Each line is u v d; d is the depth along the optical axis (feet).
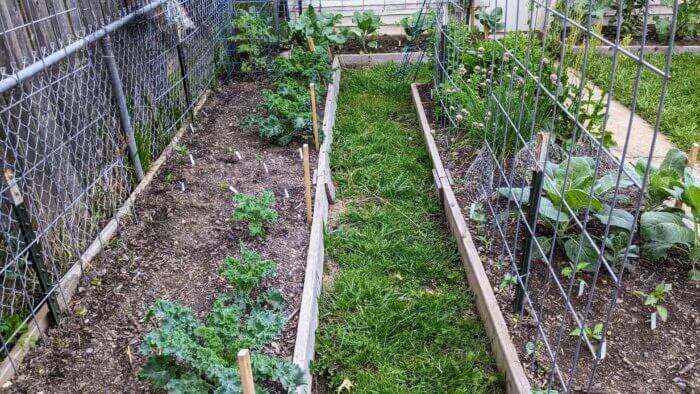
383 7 26.89
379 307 10.17
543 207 9.95
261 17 22.47
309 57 18.93
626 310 9.14
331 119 17.06
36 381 7.67
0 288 8.48
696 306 9.15
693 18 24.77
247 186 12.97
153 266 10.14
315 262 10.30
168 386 6.78
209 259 10.35
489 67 16.88
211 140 15.56
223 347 7.34
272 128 14.97
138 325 8.70
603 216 10.05
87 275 9.81
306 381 7.49
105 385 7.63
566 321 9.04
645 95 19.19
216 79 20.18
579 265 9.23
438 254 11.70
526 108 12.80
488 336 9.39
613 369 8.12
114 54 12.52
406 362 9.09
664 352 8.35
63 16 10.65
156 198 12.41
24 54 9.33
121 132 12.63
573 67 15.26
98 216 11.13
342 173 15.01
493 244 11.07
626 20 25.82
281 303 9.00
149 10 13.74
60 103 10.33
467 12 21.63
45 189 9.79
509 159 13.23
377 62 24.77
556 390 7.77
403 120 18.60
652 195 10.80
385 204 13.60
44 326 8.55
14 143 9.14
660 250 10.00
